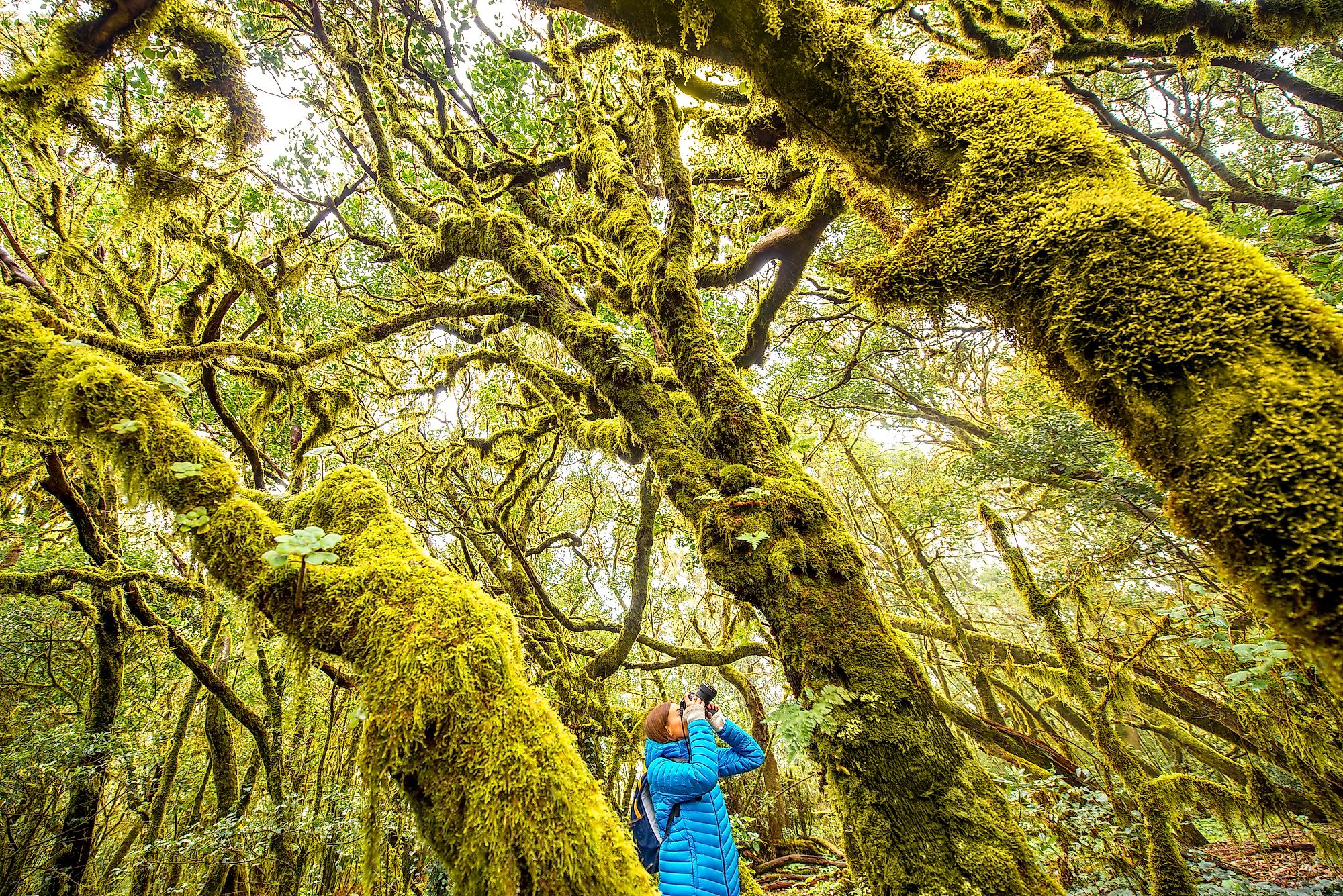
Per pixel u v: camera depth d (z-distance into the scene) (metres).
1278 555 1.13
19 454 2.43
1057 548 8.74
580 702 6.96
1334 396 1.14
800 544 2.46
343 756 8.18
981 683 7.79
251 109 4.07
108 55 3.08
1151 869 4.16
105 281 5.34
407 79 6.25
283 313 7.50
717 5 1.93
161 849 6.26
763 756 3.13
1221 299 1.31
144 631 6.59
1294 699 4.09
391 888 5.60
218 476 1.86
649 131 5.07
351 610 1.60
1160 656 5.62
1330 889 4.52
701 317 3.31
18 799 6.19
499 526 8.02
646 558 7.34
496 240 4.44
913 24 5.44
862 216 3.41
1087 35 4.06
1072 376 1.57
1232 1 3.32
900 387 10.62
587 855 1.23
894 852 1.90
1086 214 1.51
